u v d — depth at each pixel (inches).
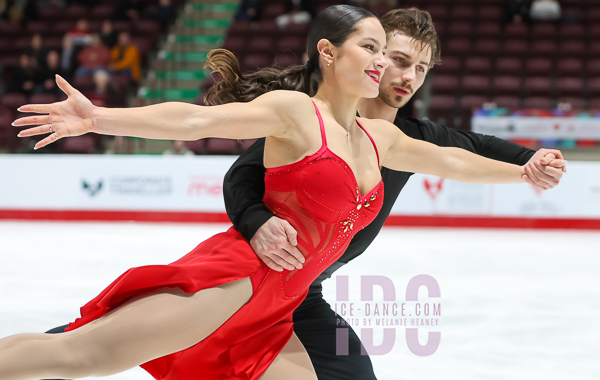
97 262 417.7
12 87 800.9
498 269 410.6
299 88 169.9
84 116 127.2
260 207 154.7
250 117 141.6
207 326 145.6
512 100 754.2
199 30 965.8
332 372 176.1
